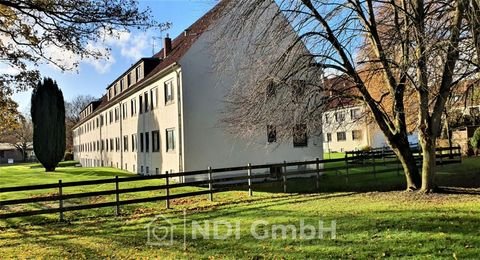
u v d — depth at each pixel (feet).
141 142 95.50
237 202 46.98
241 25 45.34
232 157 70.64
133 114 103.24
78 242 30.19
